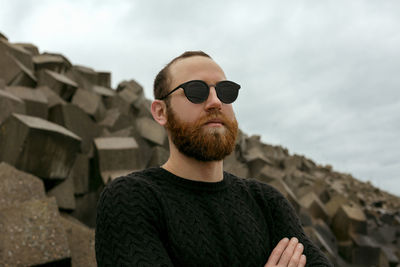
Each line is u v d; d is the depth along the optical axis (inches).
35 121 201.0
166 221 46.9
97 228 47.8
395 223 476.1
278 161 477.1
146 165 287.7
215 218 48.9
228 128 49.7
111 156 241.9
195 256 44.9
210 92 49.7
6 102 215.6
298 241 55.1
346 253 338.3
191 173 51.0
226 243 47.4
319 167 679.1
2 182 161.5
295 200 317.7
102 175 235.6
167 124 51.3
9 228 131.3
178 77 51.4
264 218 55.3
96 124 284.4
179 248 45.3
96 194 240.4
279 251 50.9
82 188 235.9
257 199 57.1
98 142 255.0
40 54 394.3
